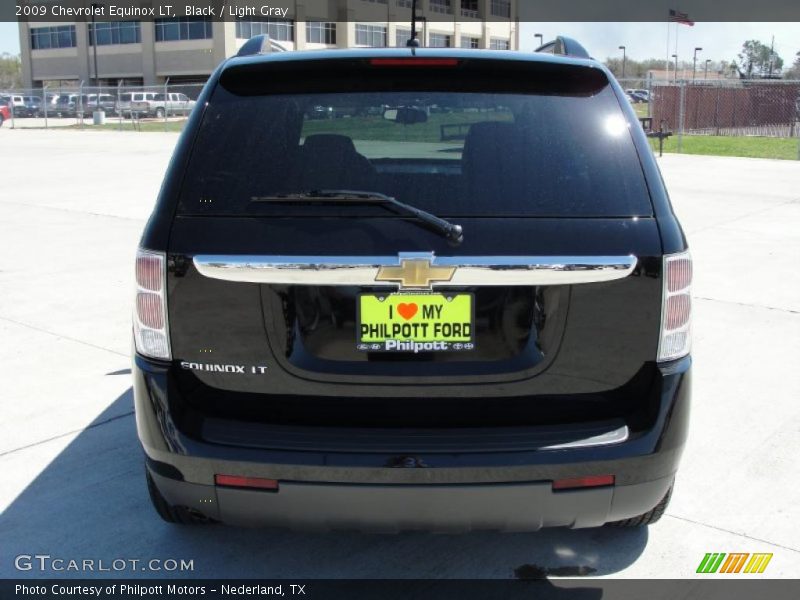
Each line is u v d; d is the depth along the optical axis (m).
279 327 2.41
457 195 2.44
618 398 2.49
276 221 2.40
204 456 2.41
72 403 4.60
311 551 3.15
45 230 10.18
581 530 3.28
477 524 2.48
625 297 2.41
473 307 2.39
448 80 2.66
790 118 32.69
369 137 2.56
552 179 2.47
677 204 12.12
